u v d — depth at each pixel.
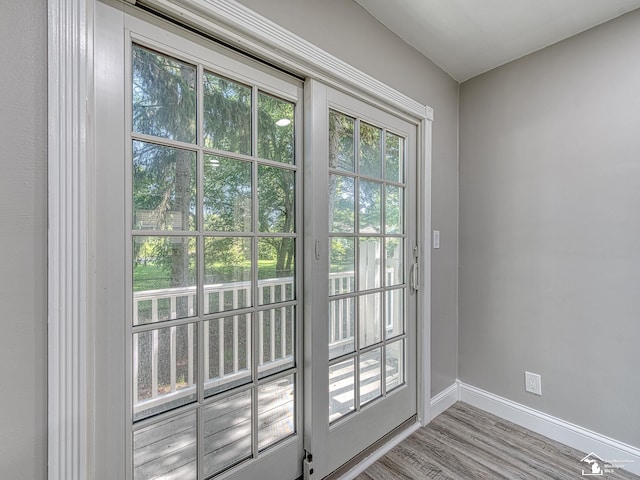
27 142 0.76
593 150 1.67
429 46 1.85
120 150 0.94
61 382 0.80
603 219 1.64
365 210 1.68
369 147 1.69
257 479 1.26
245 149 1.24
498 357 2.05
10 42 0.73
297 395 1.41
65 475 0.80
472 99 2.18
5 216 0.74
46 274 0.78
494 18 1.61
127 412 0.96
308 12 1.31
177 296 1.07
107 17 0.91
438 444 1.77
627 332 1.57
